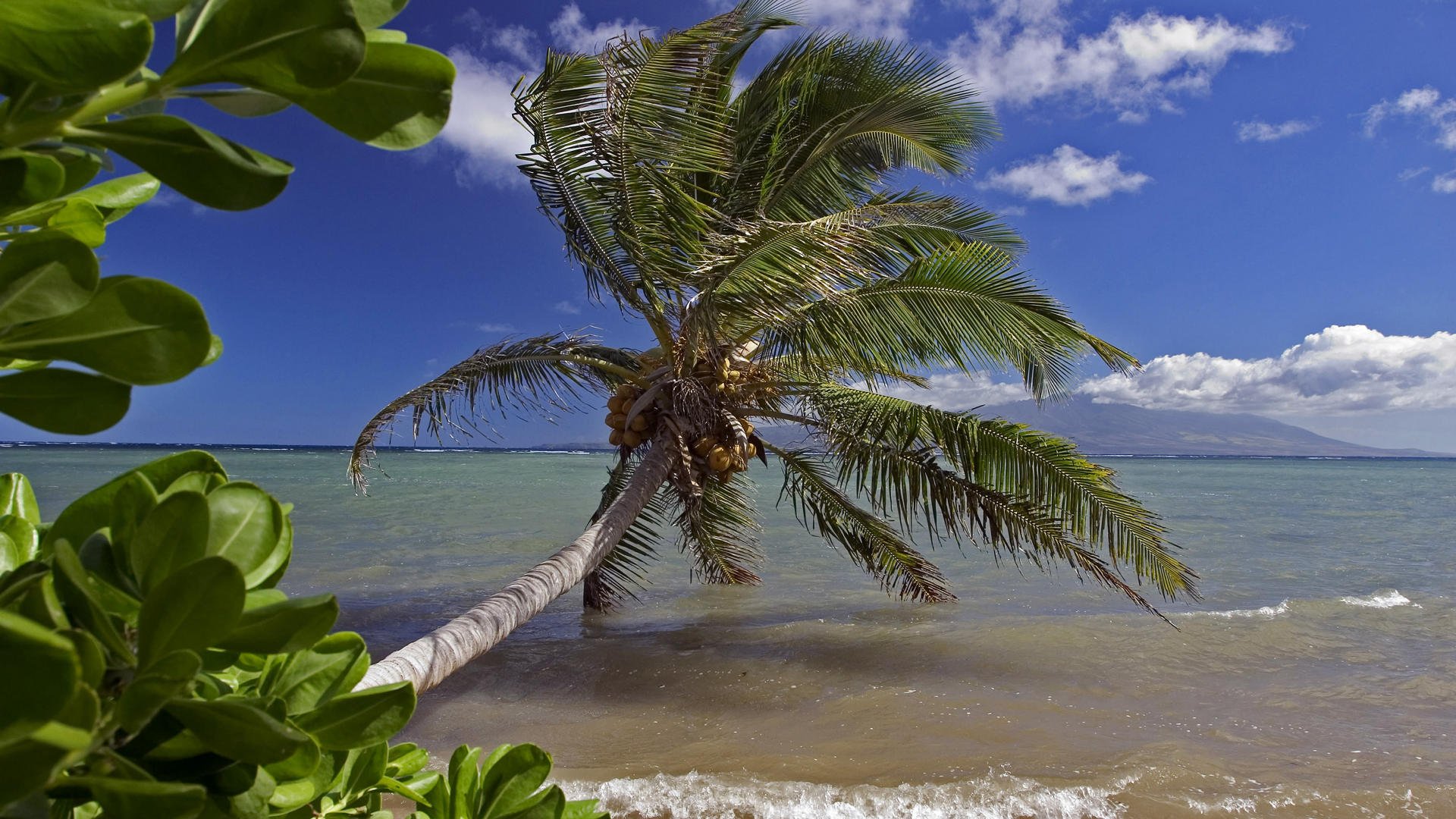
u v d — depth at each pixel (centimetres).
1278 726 579
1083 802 445
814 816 433
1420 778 481
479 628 422
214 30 44
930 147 882
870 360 689
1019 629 873
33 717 33
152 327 46
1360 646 805
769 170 789
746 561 1205
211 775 55
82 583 45
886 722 580
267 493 59
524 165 690
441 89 51
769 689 670
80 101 43
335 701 68
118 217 75
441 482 3581
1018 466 697
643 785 462
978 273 615
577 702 642
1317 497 3409
